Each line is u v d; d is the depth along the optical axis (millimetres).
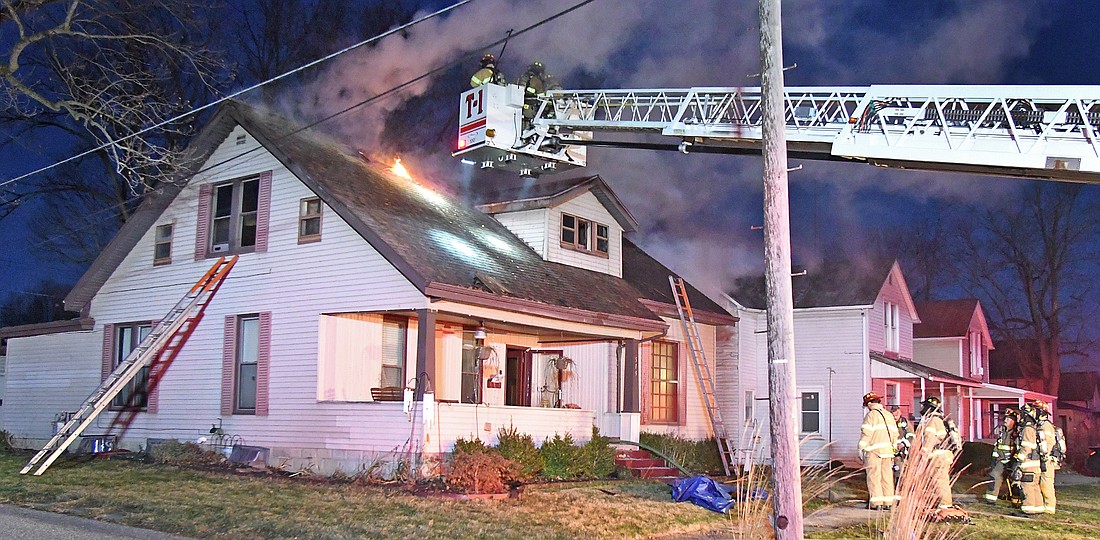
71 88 19297
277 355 17500
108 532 10125
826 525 12367
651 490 15266
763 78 9031
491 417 16344
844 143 12547
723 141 14609
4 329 22219
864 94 12586
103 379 20297
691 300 24344
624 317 19094
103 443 19500
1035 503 13969
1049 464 14031
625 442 19109
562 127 16047
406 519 11398
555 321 17797
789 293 8633
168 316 17922
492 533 10719
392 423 15484
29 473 15164
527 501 13289
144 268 20156
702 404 23938
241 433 17672
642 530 11461
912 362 29344
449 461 15109
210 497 12742
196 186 19578
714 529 11828
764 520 9180
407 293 15836
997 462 15383
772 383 8531
